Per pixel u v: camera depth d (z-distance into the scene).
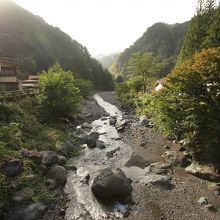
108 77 134.88
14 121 20.19
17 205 11.09
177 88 15.84
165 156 17.67
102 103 60.75
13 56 89.88
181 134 19.11
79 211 11.42
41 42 119.62
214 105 14.02
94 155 19.17
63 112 28.48
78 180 14.57
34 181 13.05
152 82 55.81
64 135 23.08
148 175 14.65
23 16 135.00
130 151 19.83
